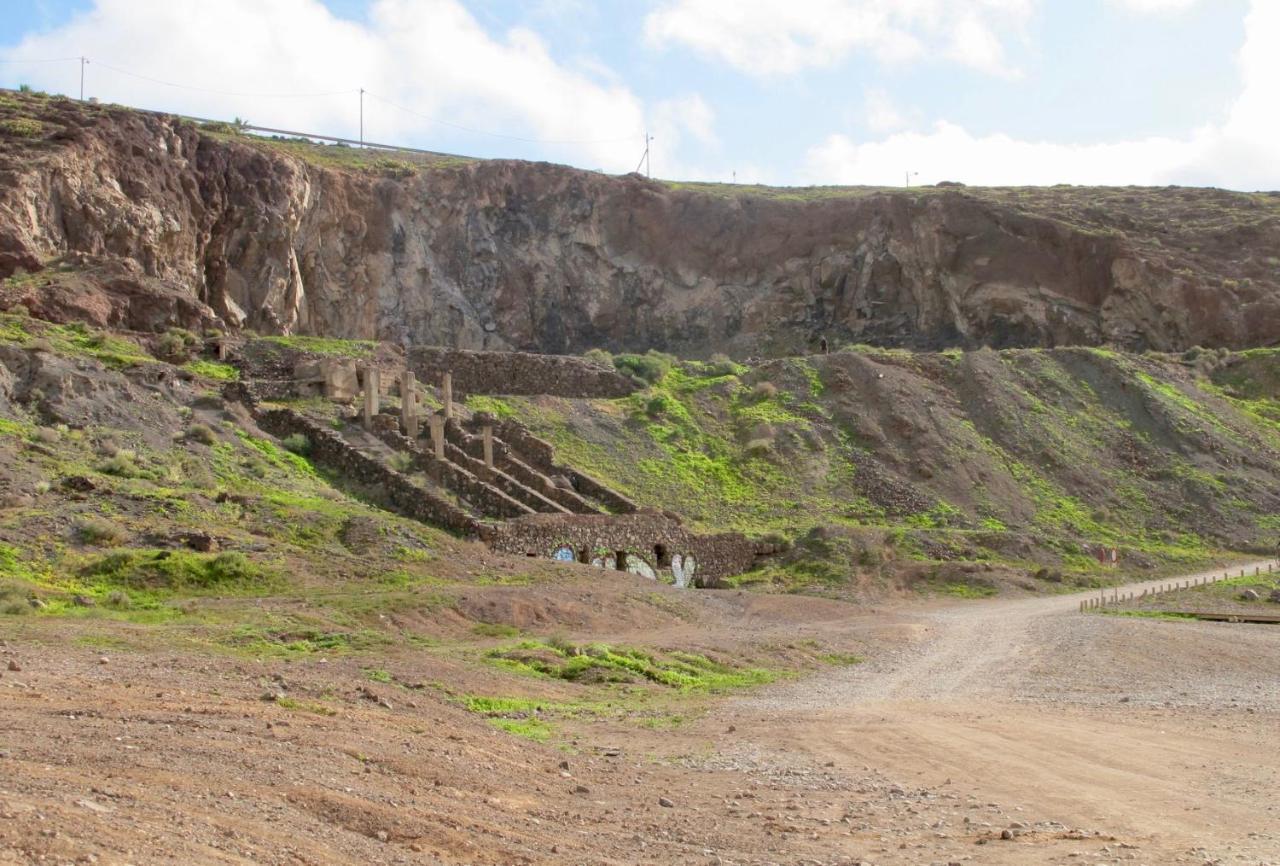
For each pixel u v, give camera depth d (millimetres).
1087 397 76188
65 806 9719
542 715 22891
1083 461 69312
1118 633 38094
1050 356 80312
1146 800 15961
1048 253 100312
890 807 15633
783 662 32469
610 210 112500
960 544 56938
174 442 47156
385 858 10664
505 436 58969
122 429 46375
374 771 14094
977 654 34938
